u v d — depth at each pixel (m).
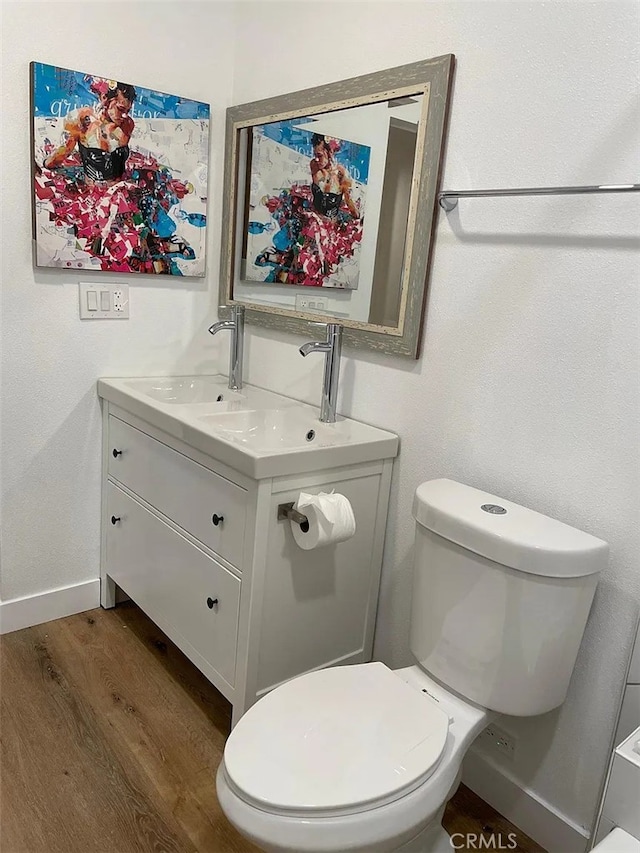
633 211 1.27
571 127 1.36
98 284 2.13
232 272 2.34
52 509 2.21
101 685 1.96
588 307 1.36
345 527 1.54
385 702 1.33
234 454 1.55
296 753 1.18
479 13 1.50
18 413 2.06
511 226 1.48
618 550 1.36
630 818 1.20
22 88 1.87
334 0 1.85
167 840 1.47
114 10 1.99
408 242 1.69
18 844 1.43
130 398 2.00
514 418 1.52
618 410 1.33
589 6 1.30
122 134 2.05
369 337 1.83
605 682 1.41
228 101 2.30
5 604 2.16
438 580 1.44
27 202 1.94
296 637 1.72
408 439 1.77
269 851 1.11
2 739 1.71
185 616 1.88
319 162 1.94
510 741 1.60
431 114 1.60
